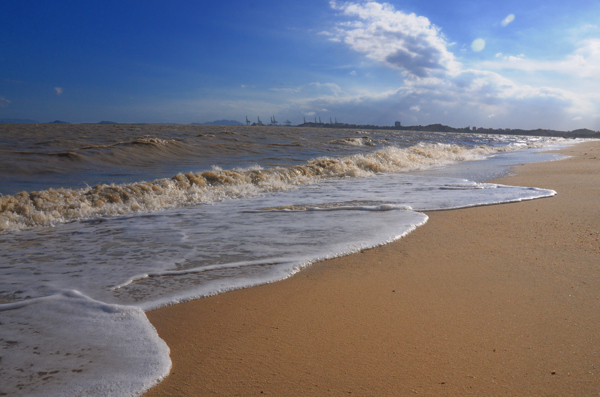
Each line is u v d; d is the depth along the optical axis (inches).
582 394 52.3
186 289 93.1
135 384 55.9
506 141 1348.4
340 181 312.7
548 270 99.9
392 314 78.7
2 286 95.6
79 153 509.0
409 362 61.4
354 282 96.8
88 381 56.4
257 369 60.3
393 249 123.0
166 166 464.4
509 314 76.7
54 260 118.0
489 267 103.9
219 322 76.8
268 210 192.9
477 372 58.1
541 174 316.5
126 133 1177.4
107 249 129.3
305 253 119.3
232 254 120.3
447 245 125.5
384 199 215.2
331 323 75.6
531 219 156.3
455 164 445.1
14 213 176.1
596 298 82.5
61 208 189.5
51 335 70.0
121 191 220.1
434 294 87.9
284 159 548.7
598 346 64.1
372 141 999.6
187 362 62.4
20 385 55.0
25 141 759.7
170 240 139.2
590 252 112.7
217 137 924.0
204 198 229.0
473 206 188.5
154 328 73.7
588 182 259.6
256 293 91.2
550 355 61.9
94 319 76.7
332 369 60.0
